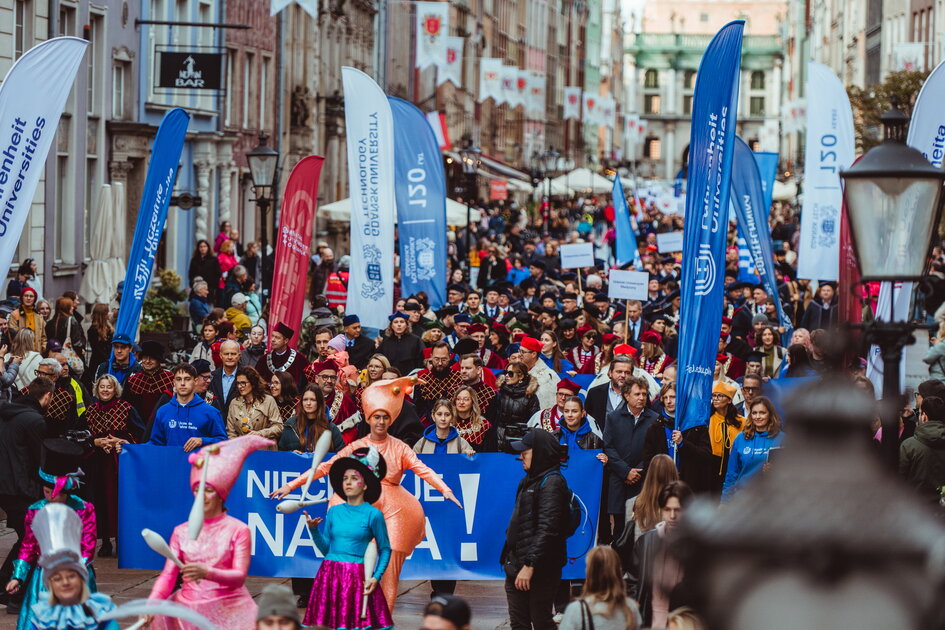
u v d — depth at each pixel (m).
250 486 21.44
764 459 20.77
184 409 22.41
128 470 21.58
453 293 39.97
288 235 30.64
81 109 51.25
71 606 13.37
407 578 21.55
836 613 3.29
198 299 45.81
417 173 36.00
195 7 63.81
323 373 24.05
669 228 110.31
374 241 32.88
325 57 93.12
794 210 139.25
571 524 16.88
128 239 58.06
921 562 3.27
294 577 21.47
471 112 152.12
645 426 21.92
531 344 26.36
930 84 27.12
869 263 11.37
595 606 12.88
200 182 65.25
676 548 3.49
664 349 34.38
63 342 33.72
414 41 130.75
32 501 19.72
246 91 73.00
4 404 20.17
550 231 114.19
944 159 27.34
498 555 21.59
